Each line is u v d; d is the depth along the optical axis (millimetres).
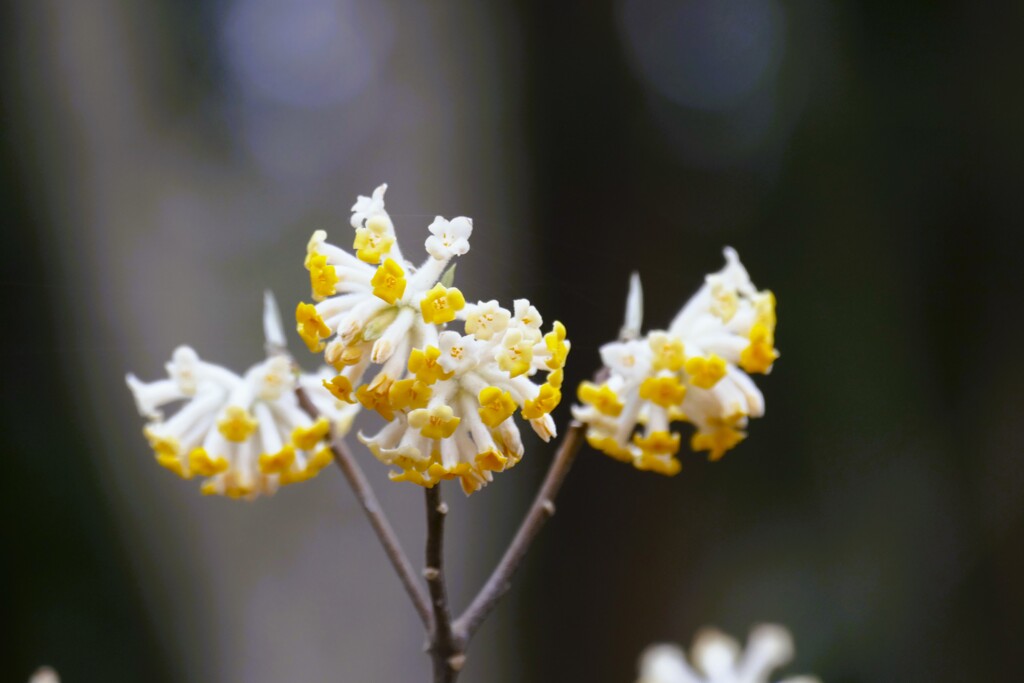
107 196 1858
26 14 1752
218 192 2062
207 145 2049
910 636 1976
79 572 1770
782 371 2113
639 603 2027
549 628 2025
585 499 2049
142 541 1818
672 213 2127
